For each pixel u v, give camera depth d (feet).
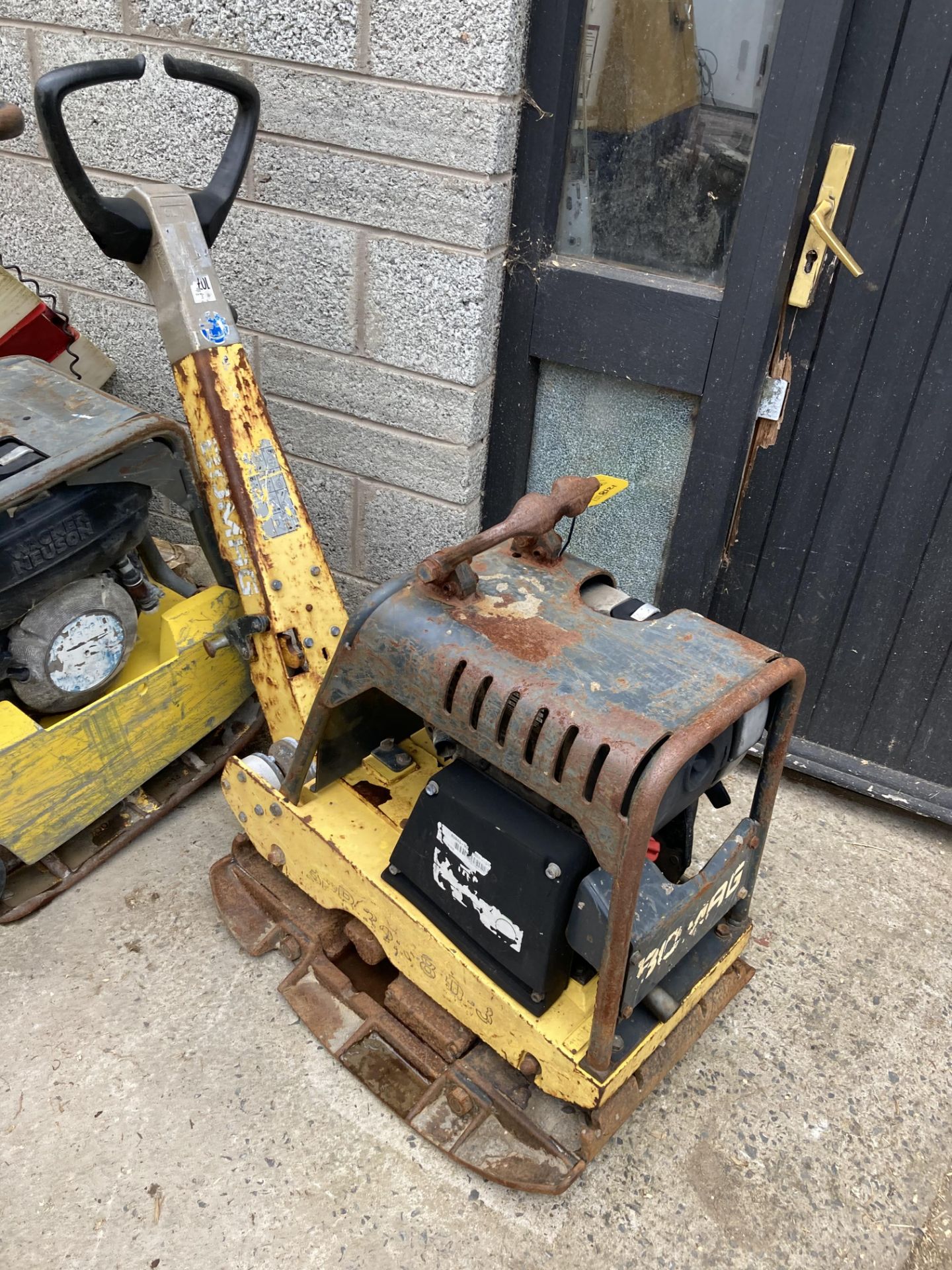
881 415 5.98
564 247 6.32
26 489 4.85
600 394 6.67
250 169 6.52
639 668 4.00
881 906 6.43
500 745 4.00
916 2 4.91
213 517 5.67
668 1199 4.72
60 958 5.57
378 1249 4.43
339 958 5.64
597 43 5.63
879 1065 5.43
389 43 5.72
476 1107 4.85
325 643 5.64
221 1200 4.56
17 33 6.89
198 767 6.70
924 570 6.29
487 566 4.63
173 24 6.31
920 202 5.37
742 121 5.49
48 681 5.43
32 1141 4.72
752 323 5.82
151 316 7.59
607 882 4.00
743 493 6.63
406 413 6.89
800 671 4.13
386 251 6.38
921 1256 4.60
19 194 7.56
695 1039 5.07
